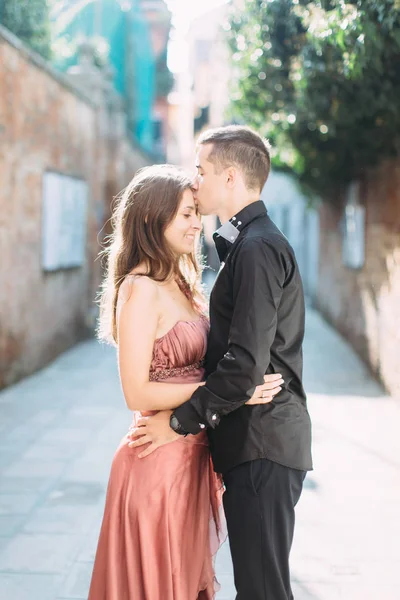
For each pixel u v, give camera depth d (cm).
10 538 391
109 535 241
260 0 772
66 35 1777
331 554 371
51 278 990
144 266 239
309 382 824
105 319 256
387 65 574
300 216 1955
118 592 239
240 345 216
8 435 605
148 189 239
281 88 858
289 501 229
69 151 1066
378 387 797
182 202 238
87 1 1769
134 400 231
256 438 229
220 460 236
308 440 237
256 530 226
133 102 2131
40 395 771
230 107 1024
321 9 524
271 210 2389
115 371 931
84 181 1176
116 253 246
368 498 448
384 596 327
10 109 782
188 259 260
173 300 242
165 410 234
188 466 241
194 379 242
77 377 886
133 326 230
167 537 235
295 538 390
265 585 225
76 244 1130
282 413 230
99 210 1323
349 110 711
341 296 1218
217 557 372
